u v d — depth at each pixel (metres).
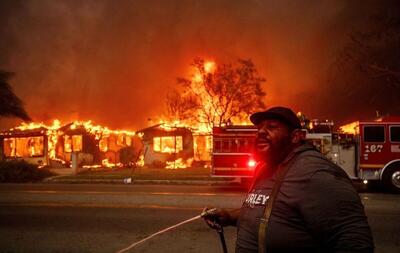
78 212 11.28
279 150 2.71
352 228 2.28
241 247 2.70
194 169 30.92
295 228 2.45
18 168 23.83
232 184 20.53
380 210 11.59
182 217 10.45
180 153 35.09
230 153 17.77
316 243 2.41
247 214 2.73
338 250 2.29
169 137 35.38
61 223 9.90
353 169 17.19
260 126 2.79
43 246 7.93
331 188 2.36
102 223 9.84
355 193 2.38
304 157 2.56
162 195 14.51
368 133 16.78
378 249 7.55
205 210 3.34
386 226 9.39
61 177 24.95
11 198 14.04
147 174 25.72
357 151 17.09
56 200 13.49
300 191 2.44
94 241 8.23
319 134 17.34
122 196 14.22
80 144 36.94
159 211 11.29
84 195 14.59
